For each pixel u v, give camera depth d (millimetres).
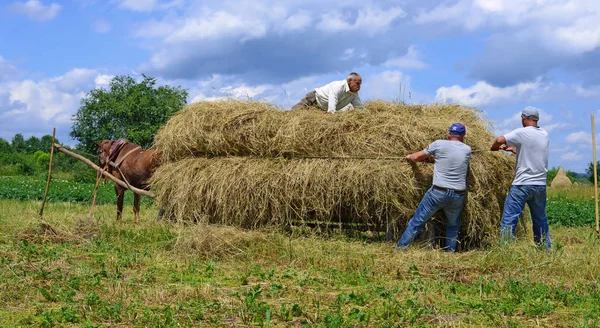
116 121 46312
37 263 7316
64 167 47469
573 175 49969
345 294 5891
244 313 5211
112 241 8945
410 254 7996
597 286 6203
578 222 15102
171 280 6656
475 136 8914
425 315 5273
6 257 7496
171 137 10172
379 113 9172
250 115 9656
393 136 8852
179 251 8156
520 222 9586
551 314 5309
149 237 9062
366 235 9578
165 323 4930
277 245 8102
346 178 8859
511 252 7559
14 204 15578
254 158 9719
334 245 8453
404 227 8961
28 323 5051
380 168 8703
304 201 9172
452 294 6008
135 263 7438
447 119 9070
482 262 7344
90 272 6805
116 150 11562
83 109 46500
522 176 8500
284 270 7211
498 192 9109
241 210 9516
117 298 5730
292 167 9273
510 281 6195
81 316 5188
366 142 8922
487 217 8758
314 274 6973
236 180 9484
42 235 9219
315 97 10336
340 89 10016
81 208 15000
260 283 6516
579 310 5395
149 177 11180
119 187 11523
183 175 9961
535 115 8734
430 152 8422
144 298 5789
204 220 9789
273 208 9352
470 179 8695
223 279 6746
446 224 8672
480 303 5668
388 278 6770
